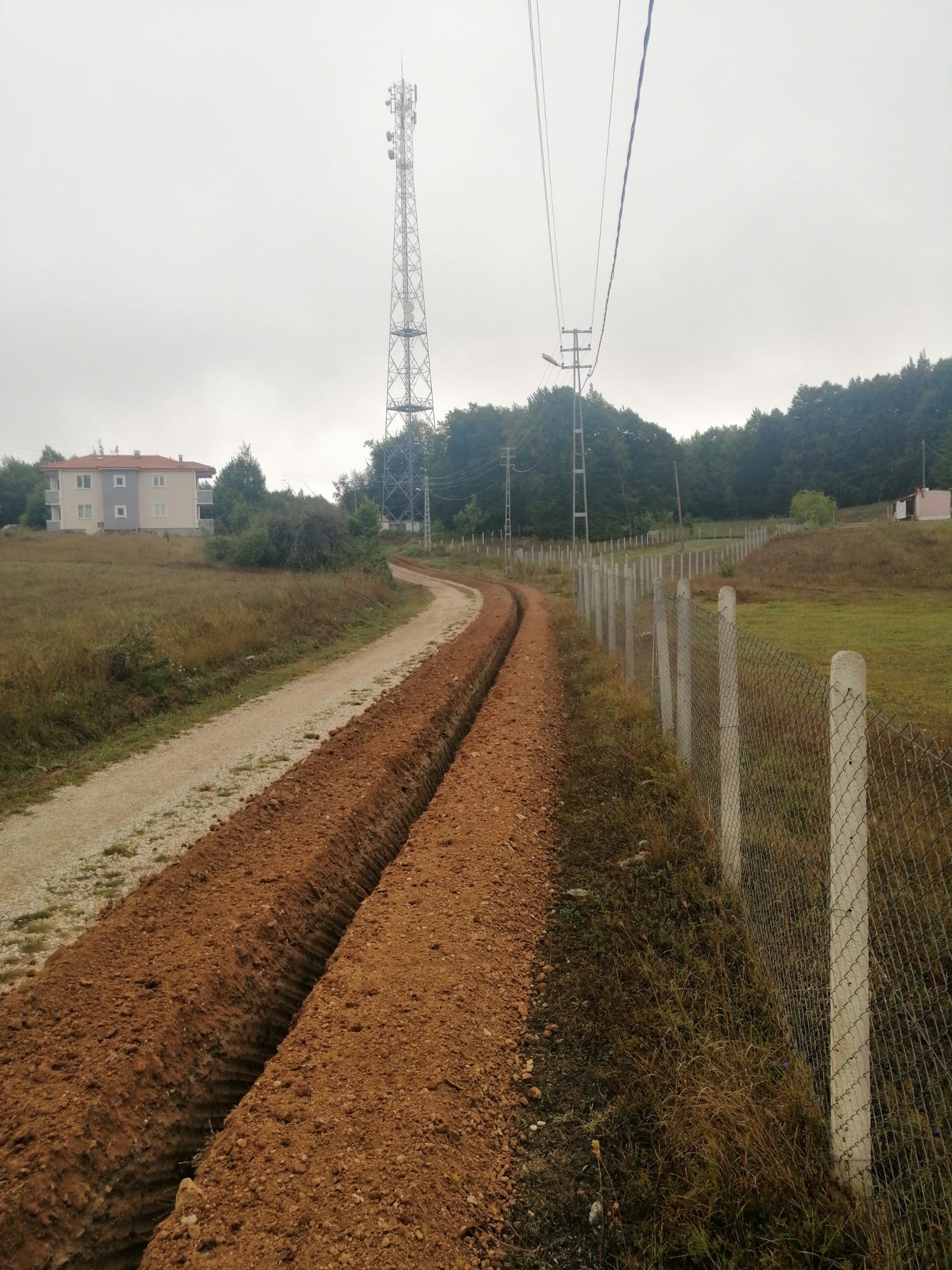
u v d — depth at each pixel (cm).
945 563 3403
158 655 1327
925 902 407
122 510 6919
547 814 786
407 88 6006
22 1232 312
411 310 6794
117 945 508
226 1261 296
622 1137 380
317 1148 349
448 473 9994
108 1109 370
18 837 730
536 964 536
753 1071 383
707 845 624
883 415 9762
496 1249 322
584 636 1938
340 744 950
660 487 9656
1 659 1215
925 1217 306
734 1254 302
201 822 755
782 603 2638
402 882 621
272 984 514
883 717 392
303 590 2427
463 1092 395
